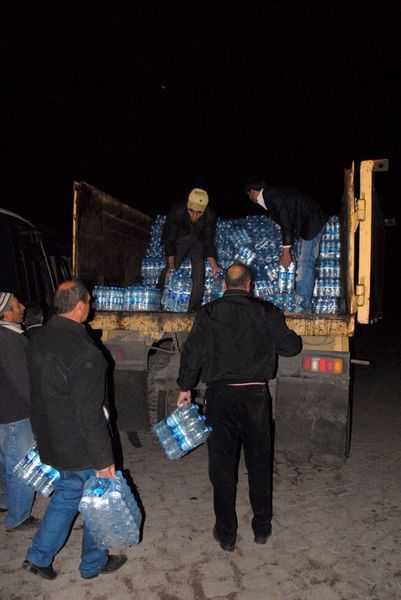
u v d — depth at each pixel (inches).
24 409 129.3
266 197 186.7
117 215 221.9
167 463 183.8
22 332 129.1
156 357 192.1
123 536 107.3
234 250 224.1
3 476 141.0
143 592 110.3
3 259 184.7
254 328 126.3
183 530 136.4
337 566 120.0
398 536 134.4
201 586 112.3
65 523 109.6
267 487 127.2
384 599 108.2
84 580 114.2
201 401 193.2
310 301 196.1
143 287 196.7
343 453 163.0
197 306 202.4
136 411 180.2
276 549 127.2
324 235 204.7
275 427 167.0
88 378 100.2
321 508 150.0
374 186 185.5
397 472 180.4
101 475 103.3
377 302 237.1
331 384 163.2
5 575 116.0
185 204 205.3
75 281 111.0
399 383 354.9
